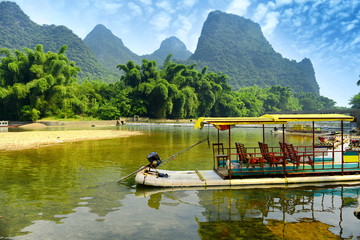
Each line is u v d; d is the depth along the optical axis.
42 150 18.75
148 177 9.30
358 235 5.51
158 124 66.25
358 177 9.81
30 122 56.66
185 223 6.10
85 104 70.38
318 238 5.37
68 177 10.75
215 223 6.12
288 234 5.55
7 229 5.73
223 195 8.29
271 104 160.88
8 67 56.06
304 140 28.05
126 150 19.02
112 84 88.69
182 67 85.00
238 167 9.93
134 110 76.06
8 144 21.80
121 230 5.69
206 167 12.88
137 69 81.38
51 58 60.19
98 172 11.71
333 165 10.13
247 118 9.71
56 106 61.47
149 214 6.68
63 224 6.01
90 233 5.54
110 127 54.97
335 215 6.64
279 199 7.88
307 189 8.91
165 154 17.22
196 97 90.19
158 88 74.50
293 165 9.88
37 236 5.38
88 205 7.37
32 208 7.11
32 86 54.62
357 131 35.31
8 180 10.25
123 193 8.55
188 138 29.64
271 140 27.72
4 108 60.16
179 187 9.17
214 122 9.29
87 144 22.75
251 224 6.07
